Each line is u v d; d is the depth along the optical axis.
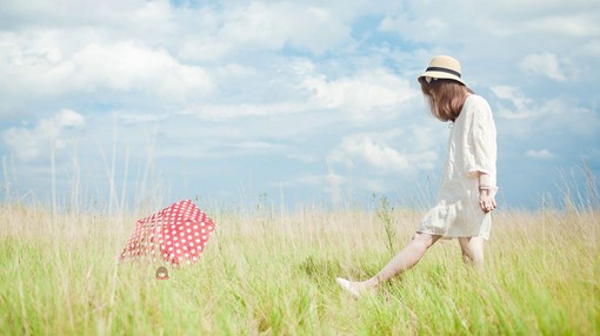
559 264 4.44
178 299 3.86
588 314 3.13
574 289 3.70
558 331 3.00
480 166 4.43
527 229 6.75
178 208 5.37
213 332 3.39
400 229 7.44
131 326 3.19
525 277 3.99
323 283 5.00
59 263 4.07
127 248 4.75
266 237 6.63
